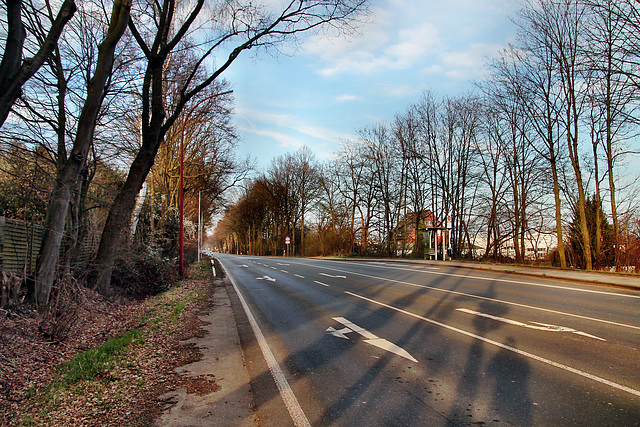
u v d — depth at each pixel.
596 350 6.20
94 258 11.90
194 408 4.42
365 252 44.88
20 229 9.25
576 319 8.47
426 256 35.81
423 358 6.12
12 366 5.46
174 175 27.58
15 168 10.58
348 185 47.16
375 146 43.56
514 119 28.92
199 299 13.10
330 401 4.59
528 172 31.45
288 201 61.19
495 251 34.66
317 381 5.29
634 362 5.59
